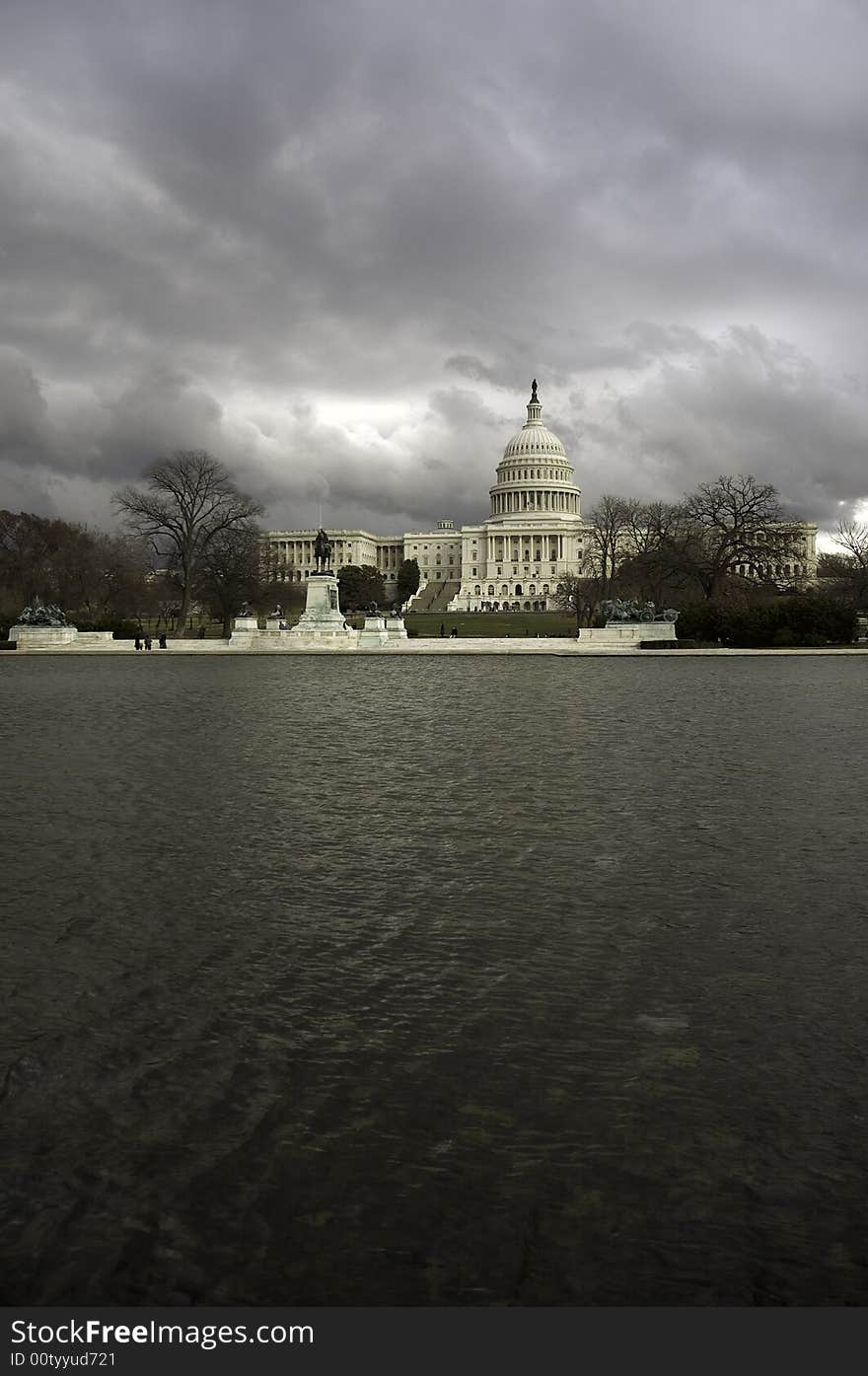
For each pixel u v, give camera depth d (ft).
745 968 35.81
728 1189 23.24
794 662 244.42
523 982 34.63
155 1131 25.52
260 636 318.45
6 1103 26.76
